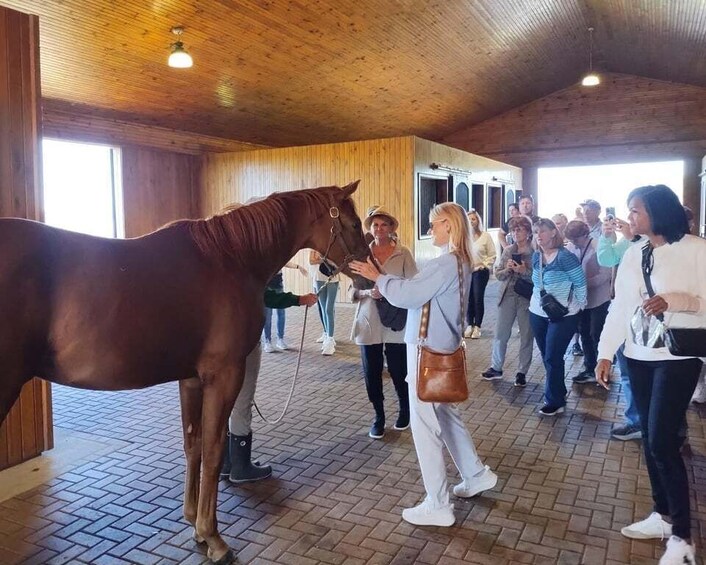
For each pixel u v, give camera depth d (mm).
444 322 2578
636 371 2410
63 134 8172
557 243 4117
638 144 13961
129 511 2834
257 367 3100
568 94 14492
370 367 3713
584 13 10070
